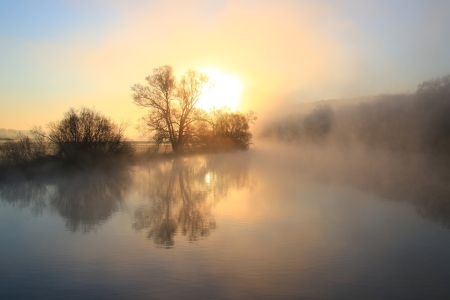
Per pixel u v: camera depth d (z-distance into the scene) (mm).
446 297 7105
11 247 10062
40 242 10508
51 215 14125
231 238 10875
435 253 9617
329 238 10898
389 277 8039
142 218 13508
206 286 7508
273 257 9227
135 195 18703
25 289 7387
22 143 26859
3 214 14328
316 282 7750
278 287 7484
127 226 12320
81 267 8539
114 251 9680
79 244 10305
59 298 7004
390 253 9602
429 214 14188
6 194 19250
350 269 8477
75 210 15047
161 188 21203
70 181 24391
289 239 10781
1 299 6965
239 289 7375
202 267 8531
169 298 6984
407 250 9852
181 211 14680
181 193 19281
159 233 11414
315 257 9266
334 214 14164
